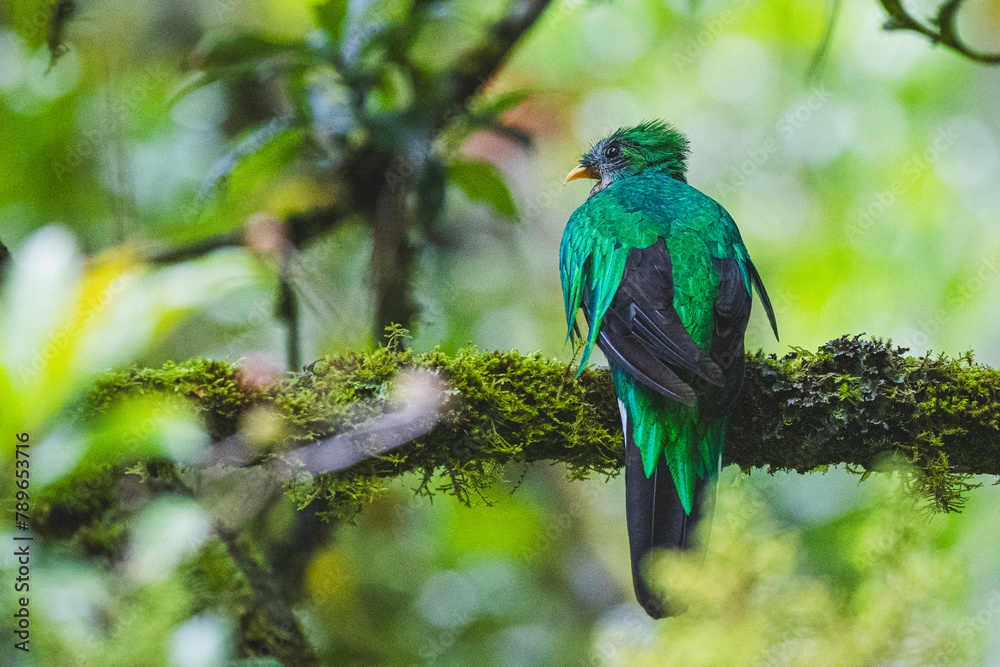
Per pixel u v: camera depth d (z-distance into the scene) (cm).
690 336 669
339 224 941
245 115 1191
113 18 1154
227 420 633
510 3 903
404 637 1153
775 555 512
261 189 942
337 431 638
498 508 1266
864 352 664
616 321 696
